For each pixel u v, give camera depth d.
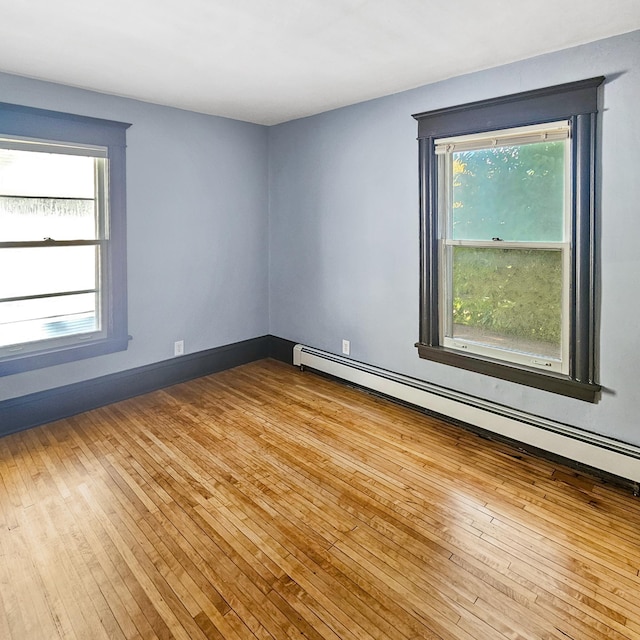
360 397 3.78
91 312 3.51
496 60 2.69
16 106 2.91
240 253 4.41
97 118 3.29
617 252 2.44
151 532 2.15
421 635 1.63
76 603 1.75
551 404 2.78
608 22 2.19
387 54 2.57
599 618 1.69
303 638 1.61
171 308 3.95
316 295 4.23
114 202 3.46
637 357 2.43
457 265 3.23
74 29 2.23
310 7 2.01
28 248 3.14
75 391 3.42
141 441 3.03
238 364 4.54
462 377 3.21
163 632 1.63
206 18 2.11
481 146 2.94
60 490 2.48
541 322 2.85
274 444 2.99
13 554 2.00
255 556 2.00
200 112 3.92
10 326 3.14
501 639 1.61
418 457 2.83
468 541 2.10
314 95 3.40
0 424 3.08
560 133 2.60
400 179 3.41
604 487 2.52
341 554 2.02
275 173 4.46
